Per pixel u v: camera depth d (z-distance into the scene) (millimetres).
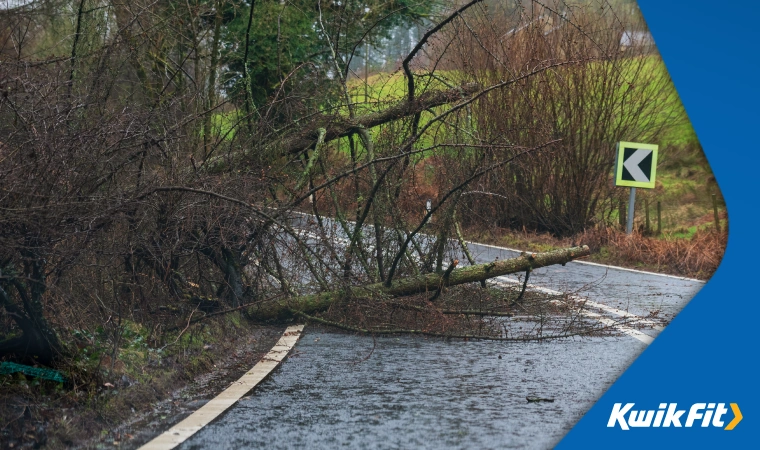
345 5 11719
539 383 6352
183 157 7504
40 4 12695
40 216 5168
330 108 9453
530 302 10398
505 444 4621
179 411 5434
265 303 8945
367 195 9461
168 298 7531
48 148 5324
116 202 5863
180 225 7180
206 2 13539
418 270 9508
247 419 5207
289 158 9438
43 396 4977
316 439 4719
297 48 16312
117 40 7418
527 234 20406
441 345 8180
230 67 16406
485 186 10102
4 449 4289
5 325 5543
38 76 5711
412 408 5508
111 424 5039
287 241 8398
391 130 9773
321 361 7293
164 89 8234
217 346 7449
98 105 6711
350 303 8852
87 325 6109
